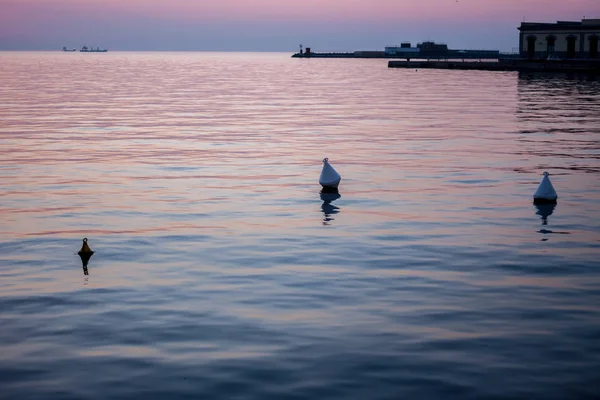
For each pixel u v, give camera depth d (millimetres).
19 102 59719
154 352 10398
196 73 136000
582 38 124000
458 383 9422
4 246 16219
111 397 9086
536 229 17844
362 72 139375
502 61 145375
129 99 64250
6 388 9359
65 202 20844
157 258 15219
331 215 19234
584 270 14469
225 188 22938
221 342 10742
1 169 26469
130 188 22891
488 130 39188
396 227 17953
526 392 9203
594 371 9781
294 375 9641
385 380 9500
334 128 40469
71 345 10680
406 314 11914
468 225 18203
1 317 11805
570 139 35219
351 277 13898
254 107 55562
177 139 35406
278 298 12672
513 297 12805
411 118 46188
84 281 13688
